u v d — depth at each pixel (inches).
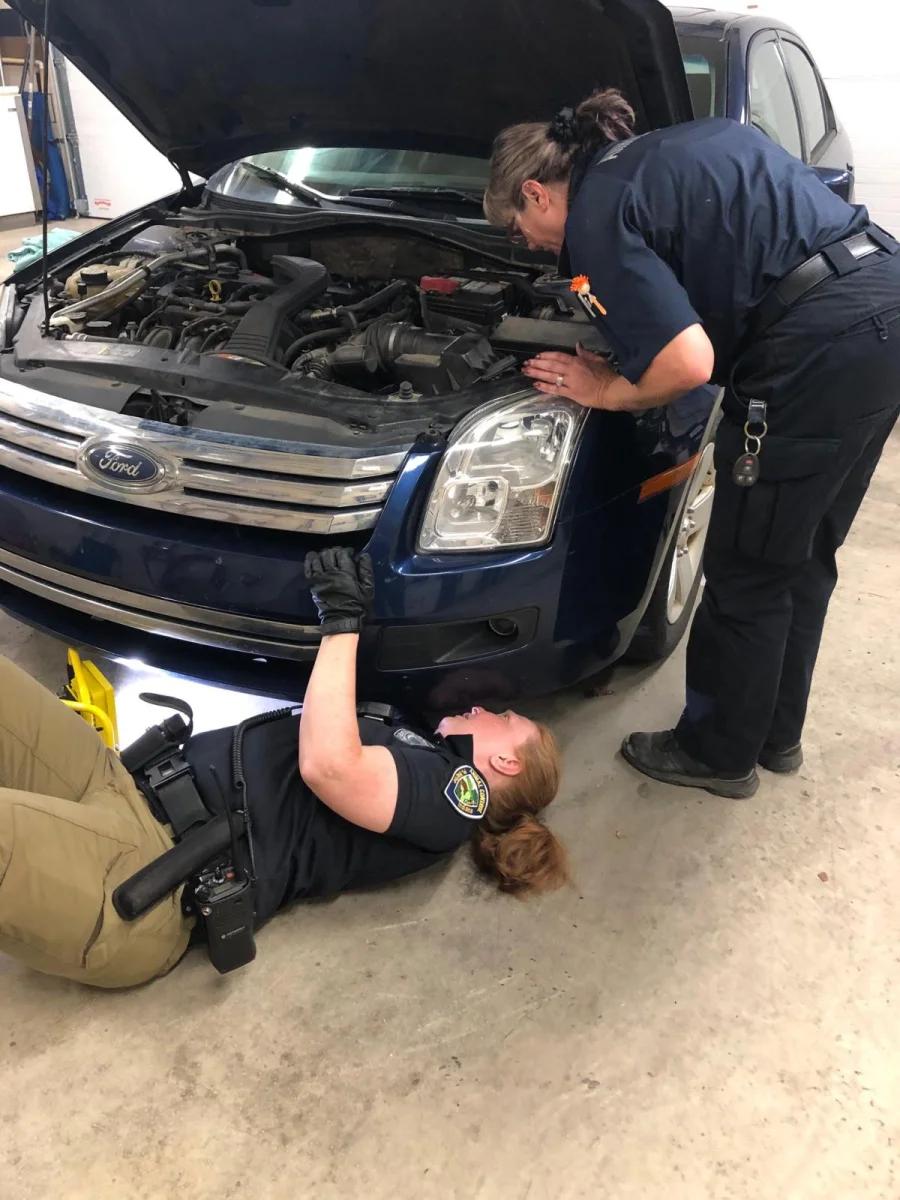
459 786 61.1
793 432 58.3
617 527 66.0
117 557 64.5
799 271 55.2
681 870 68.0
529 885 63.3
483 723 65.4
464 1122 50.7
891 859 69.9
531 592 62.3
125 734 73.5
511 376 67.4
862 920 64.5
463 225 90.3
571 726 82.4
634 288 51.9
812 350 55.8
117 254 92.3
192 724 65.0
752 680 68.5
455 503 61.2
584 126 56.2
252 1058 53.5
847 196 111.4
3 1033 54.3
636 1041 55.6
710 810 73.8
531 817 65.1
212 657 68.5
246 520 60.9
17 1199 46.3
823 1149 50.4
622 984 59.1
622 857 69.0
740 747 72.1
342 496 60.0
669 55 60.6
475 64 74.1
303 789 60.2
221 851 53.9
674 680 89.3
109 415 64.9
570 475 62.2
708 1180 48.6
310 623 62.7
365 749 58.6
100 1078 52.1
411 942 61.4
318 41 77.2
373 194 98.0
